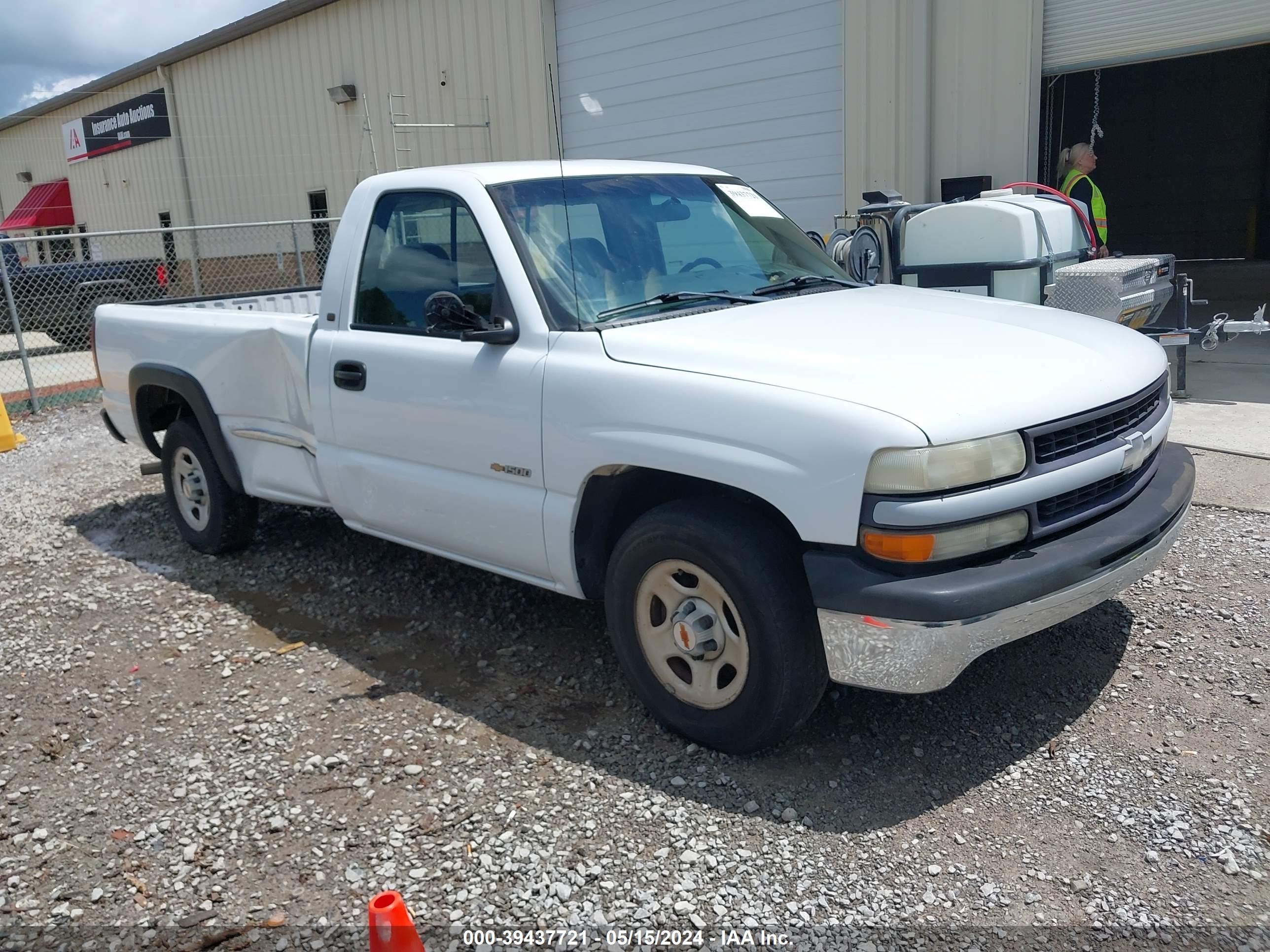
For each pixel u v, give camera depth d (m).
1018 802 3.16
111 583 5.55
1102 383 3.38
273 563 5.66
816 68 10.91
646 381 3.41
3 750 3.84
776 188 11.55
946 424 2.95
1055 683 3.83
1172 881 2.79
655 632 3.56
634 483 3.70
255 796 3.43
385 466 4.41
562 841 3.09
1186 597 4.44
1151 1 8.95
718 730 3.41
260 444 5.22
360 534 6.03
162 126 21.84
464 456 4.04
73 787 3.57
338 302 4.61
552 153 13.70
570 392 3.60
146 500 7.13
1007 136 9.84
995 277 7.27
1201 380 8.30
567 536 3.73
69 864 3.15
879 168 10.48
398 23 15.44
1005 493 3.02
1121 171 21.59
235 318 5.20
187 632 4.82
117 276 14.75
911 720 3.64
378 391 4.34
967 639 2.95
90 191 26.77
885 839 3.02
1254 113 20.11
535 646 4.45
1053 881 2.81
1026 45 9.57
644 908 2.78
